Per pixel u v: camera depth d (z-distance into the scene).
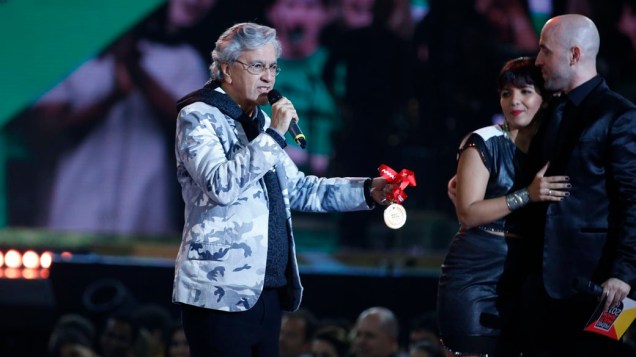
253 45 8.08
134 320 15.13
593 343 8.93
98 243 20.77
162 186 21.88
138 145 21.89
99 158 21.80
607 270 8.68
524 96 8.91
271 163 7.82
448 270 9.20
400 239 20.73
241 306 7.84
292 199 8.87
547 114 8.97
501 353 9.09
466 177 8.94
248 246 7.87
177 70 22.00
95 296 17.33
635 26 22.27
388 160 21.22
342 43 21.67
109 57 21.94
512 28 21.81
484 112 21.16
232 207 7.88
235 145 8.05
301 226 21.23
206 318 7.93
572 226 8.70
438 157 20.97
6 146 21.62
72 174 21.77
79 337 15.14
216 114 8.02
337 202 8.86
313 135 21.56
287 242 8.25
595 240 8.67
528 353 9.16
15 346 17.53
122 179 21.80
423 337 14.59
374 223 20.89
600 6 22.19
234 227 7.86
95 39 21.89
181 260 7.96
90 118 21.86
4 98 21.69
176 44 22.00
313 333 14.98
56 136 21.77
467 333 9.00
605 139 8.61
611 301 8.52
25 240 21.23
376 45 21.56
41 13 21.80
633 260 8.49
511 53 21.59
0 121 21.66
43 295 17.66
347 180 8.94
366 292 17.58
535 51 21.77
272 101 8.12
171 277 17.73
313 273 17.55
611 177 8.63
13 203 21.56
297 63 21.75
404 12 21.62
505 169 8.98
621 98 8.75
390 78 21.45
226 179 7.67
